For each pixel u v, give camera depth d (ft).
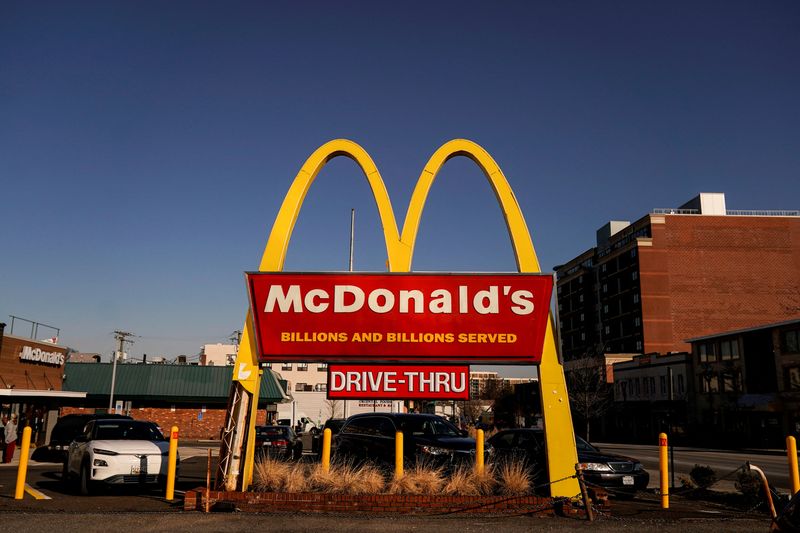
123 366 166.71
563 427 36.96
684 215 264.72
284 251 39.68
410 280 38.70
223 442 36.47
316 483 36.47
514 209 39.86
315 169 40.81
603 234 320.29
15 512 32.37
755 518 34.32
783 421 156.35
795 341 155.43
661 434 39.17
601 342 294.25
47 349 116.67
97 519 30.42
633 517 34.24
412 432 48.29
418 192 40.27
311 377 341.00
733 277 262.06
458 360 38.11
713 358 187.21
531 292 38.50
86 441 45.44
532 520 32.24
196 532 28.25
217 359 353.92
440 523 30.86
